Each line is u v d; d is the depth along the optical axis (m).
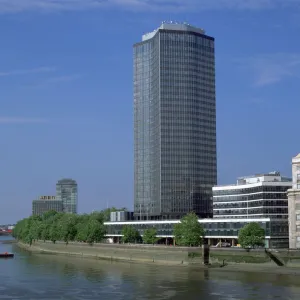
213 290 142.12
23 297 134.62
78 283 160.12
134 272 190.62
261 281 160.25
